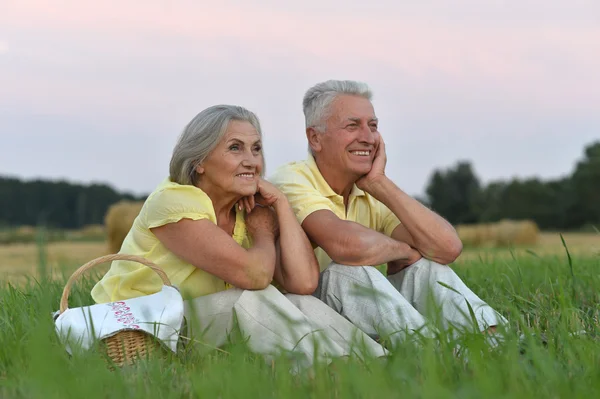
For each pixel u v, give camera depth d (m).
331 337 3.62
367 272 3.76
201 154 3.75
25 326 3.42
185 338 3.47
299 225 3.90
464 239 24.80
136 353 3.28
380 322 3.63
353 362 2.79
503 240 24.31
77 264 7.37
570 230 60.22
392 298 3.67
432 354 2.72
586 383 2.53
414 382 2.45
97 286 3.89
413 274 3.99
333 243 3.87
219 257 3.58
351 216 4.38
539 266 6.12
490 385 2.32
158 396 2.56
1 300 4.29
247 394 2.37
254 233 3.91
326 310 3.69
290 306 3.56
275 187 3.92
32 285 5.48
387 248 3.83
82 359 2.90
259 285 3.60
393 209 4.12
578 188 60.12
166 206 3.66
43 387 2.38
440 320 3.25
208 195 3.85
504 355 2.82
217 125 3.73
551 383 2.51
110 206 18.17
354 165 4.14
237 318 3.53
